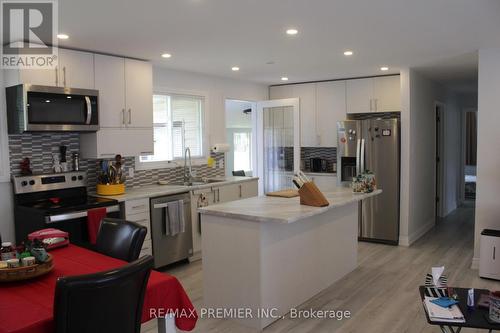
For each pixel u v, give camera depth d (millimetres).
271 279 3326
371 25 3418
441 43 4098
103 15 3082
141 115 4730
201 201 5074
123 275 1695
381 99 6125
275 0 2789
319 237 3967
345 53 4520
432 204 6941
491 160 4523
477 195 4621
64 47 4000
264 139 7141
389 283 4238
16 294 1891
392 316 3447
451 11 3068
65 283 1548
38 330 1586
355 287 4137
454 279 4332
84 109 4051
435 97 6953
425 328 3221
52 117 3805
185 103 5738
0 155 3877
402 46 4207
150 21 3246
